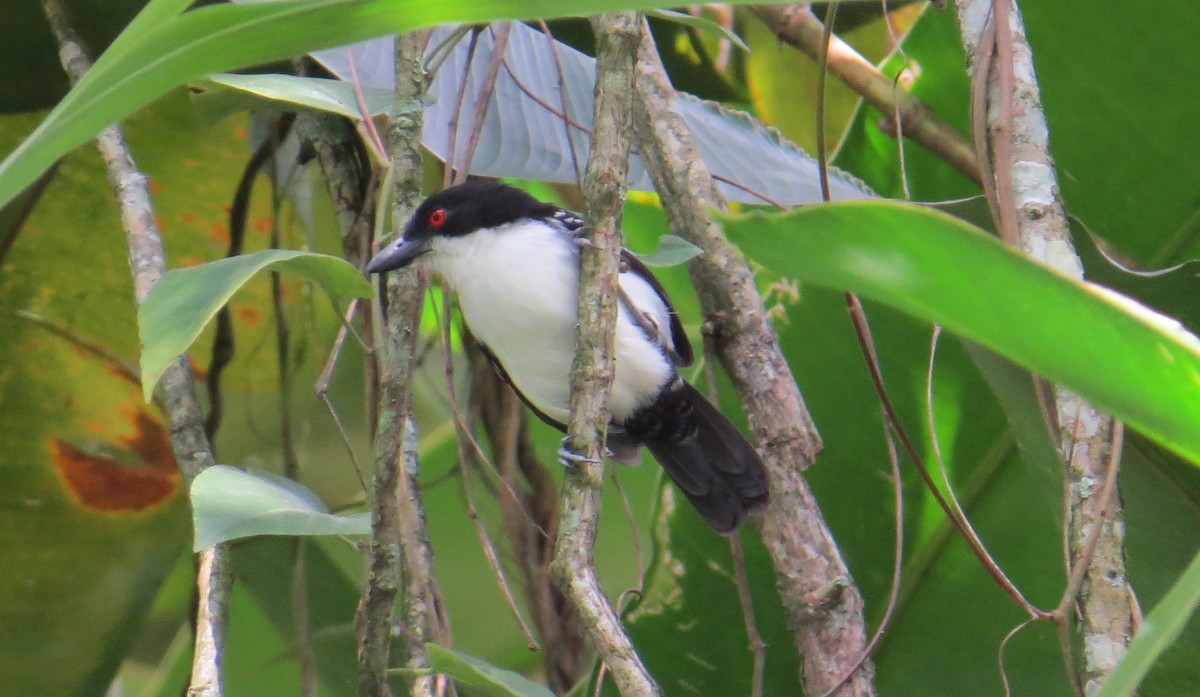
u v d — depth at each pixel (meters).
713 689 7.91
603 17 5.53
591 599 4.85
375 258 6.55
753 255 2.47
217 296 3.99
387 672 5.36
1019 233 4.85
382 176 7.50
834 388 7.91
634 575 11.17
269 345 9.80
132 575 9.56
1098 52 7.72
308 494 5.09
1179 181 7.74
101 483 9.52
